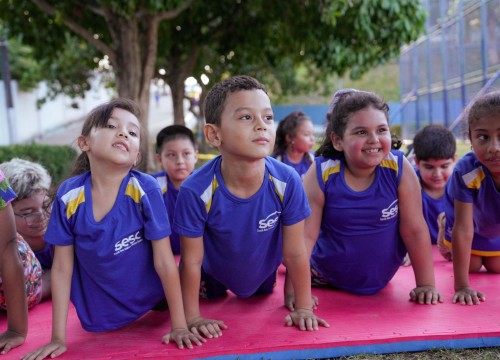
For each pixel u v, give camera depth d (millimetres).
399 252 2686
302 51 8633
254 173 2180
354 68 8914
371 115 2426
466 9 11352
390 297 2623
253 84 2105
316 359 2055
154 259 2213
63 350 2041
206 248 2396
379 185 2543
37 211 2814
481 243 2891
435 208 3678
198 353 2012
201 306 2588
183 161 3688
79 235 2137
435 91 13656
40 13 7512
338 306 2500
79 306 2223
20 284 2160
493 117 2330
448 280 2846
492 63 10148
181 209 2254
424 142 3594
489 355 2041
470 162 2557
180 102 9359
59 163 9414
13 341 2131
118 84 7113
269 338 2115
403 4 6523
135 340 2162
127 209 2172
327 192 2596
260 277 2484
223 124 2082
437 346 2096
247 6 7664
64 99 25953
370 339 2078
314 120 21156
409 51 16109
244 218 2250
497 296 2559
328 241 2684
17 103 19672
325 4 6363
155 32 7090
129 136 2123
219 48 8953
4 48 14109
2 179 2105
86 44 9938
